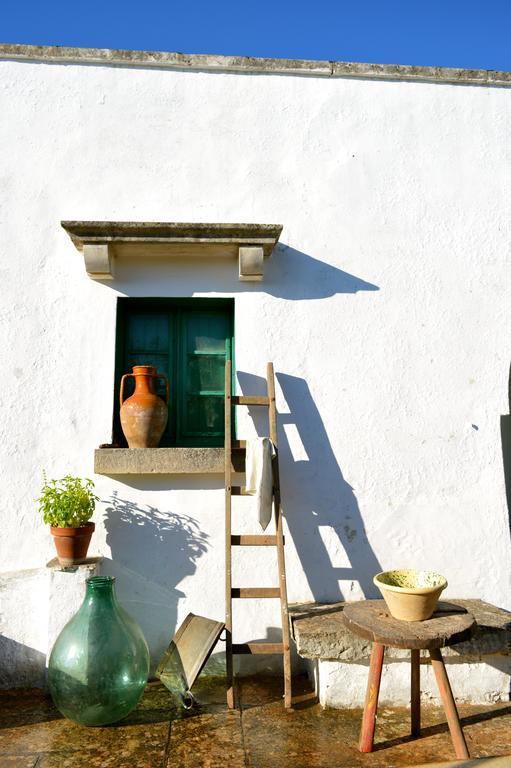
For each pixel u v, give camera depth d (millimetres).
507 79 4516
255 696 3570
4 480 3867
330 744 3025
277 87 4352
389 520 4066
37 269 4051
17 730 3152
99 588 3305
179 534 3926
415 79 4461
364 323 4203
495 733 3166
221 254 4133
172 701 3502
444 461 4148
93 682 3092
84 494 3688
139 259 4117
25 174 4117
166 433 4168
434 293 4277
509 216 4410
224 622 3803
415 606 2951
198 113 4270
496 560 4102
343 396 4129
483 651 3424
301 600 3951
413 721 3156
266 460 3672
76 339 4020
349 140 4355
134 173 4176
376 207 4316
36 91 4195
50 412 3945
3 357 3961
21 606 3689
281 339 4133
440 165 4402
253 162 4262
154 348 4254
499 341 4289
